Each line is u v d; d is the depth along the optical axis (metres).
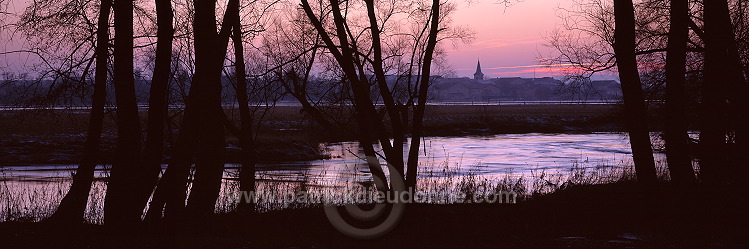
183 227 10.64
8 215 13.91
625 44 12.48
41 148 35.03
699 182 14.13
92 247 9.21
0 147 34.91
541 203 13.94
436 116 80.50
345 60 12.31
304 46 14.23
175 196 10.41
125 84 10.33
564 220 12.04
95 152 12.64
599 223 11.73
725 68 13.01
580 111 102.19
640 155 12.51
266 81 14.49
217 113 10.83
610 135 62.31
